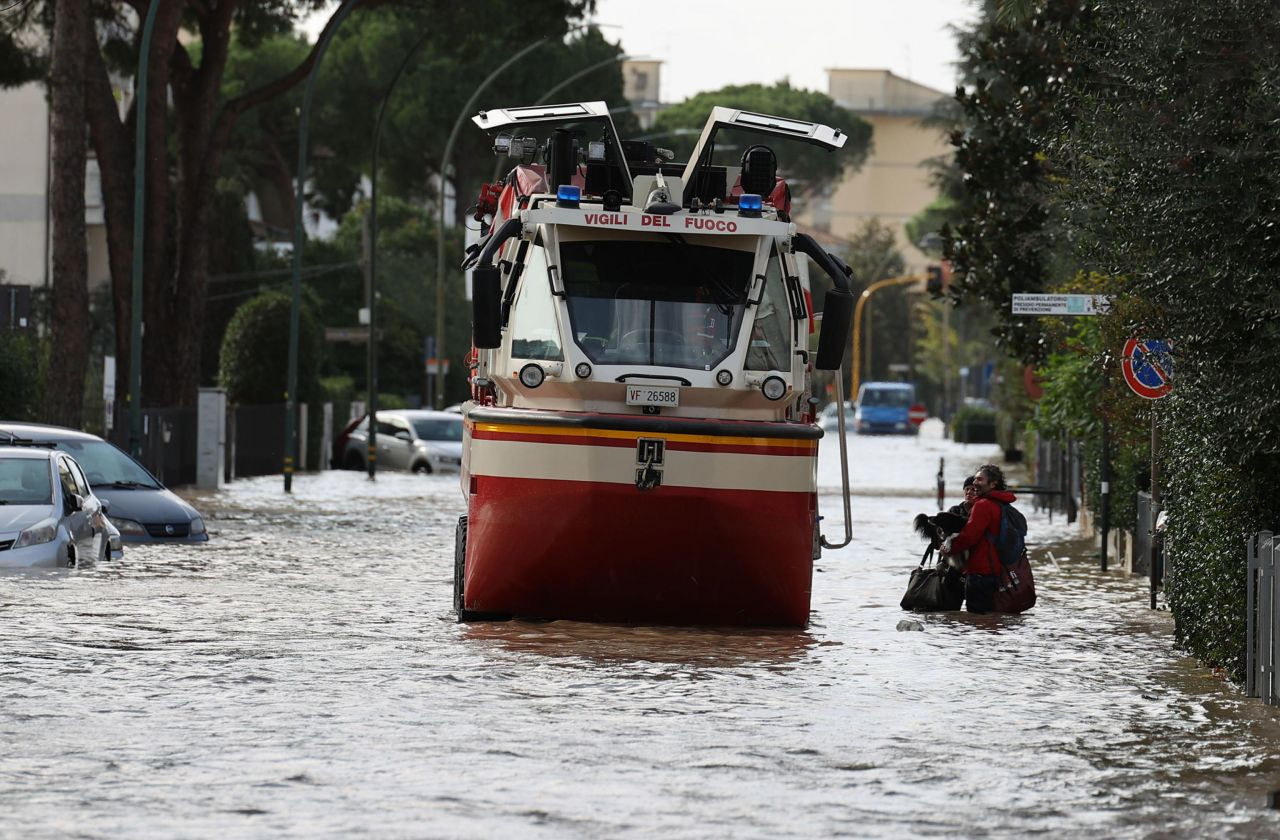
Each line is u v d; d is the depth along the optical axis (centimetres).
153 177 11006
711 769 2702
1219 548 3709
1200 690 3606
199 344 11588
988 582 5031
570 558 4328
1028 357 8025
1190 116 3272
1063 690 3594
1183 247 3406
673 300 4375
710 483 4259
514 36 12288
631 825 2317
